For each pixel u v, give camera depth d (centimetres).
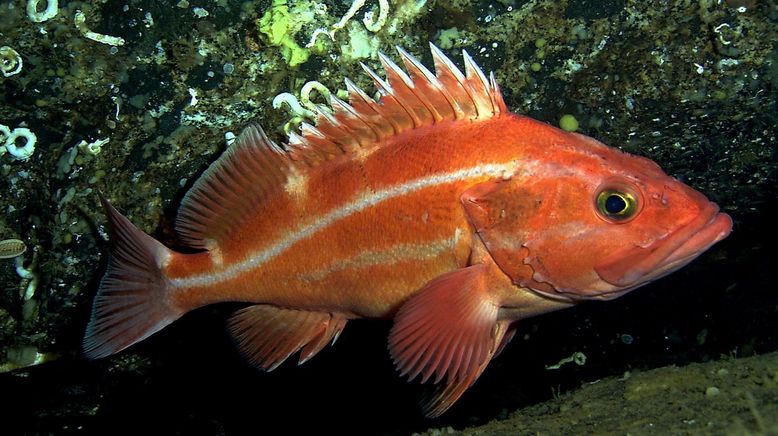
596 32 69
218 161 64
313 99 70
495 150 60
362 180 62
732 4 68
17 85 68
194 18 67
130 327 65
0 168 69
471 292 60
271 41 68
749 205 77
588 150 60
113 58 68
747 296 81
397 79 62
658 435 54
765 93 70
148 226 72
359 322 82
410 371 60
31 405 81
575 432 59
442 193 60
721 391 59
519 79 70
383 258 62
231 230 64
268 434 89
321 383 87
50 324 74
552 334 84
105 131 69
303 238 63
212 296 65
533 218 59
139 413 84
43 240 71
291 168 63
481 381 85
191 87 69
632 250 58
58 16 67
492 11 69
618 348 83
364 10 68
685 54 70
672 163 74
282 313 66
